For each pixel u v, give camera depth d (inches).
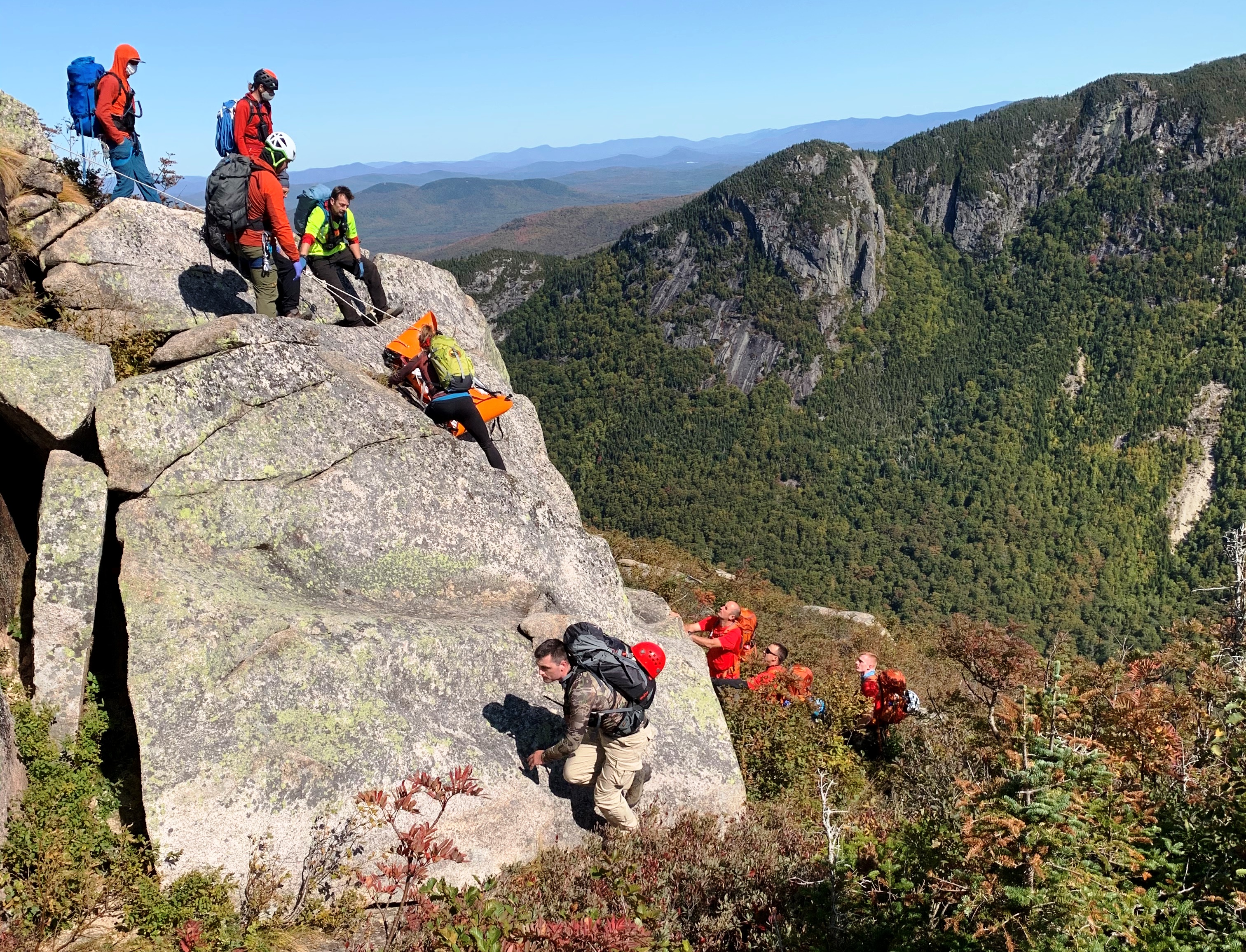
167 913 153.0
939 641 381.1
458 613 246.7
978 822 146.1
